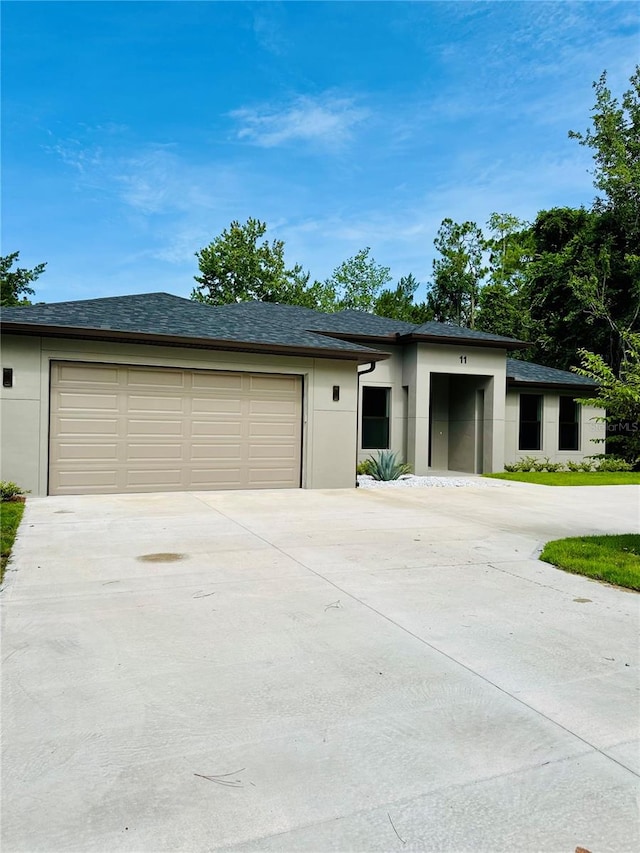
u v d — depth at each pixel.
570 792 2.20
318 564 5.52
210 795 2.13
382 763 2.36
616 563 5.66
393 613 4.19
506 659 3.44
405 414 15.70
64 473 9.77
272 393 11.31
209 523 7.44
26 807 2.04
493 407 16.06
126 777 2.23
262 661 3.33
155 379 10.34
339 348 11.46
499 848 1.90
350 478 11.97
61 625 3.81
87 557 5.57
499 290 36.41
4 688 2.93
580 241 26.64
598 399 6.84
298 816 2.03
